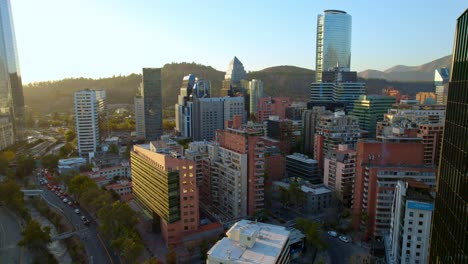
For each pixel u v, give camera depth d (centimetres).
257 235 13025
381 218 18788
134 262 15975
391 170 18600
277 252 12025
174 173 17712
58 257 17925
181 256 16988
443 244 8200
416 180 17225
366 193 19412
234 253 11919
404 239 15062
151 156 19862
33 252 17825
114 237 18488
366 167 19362
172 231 18075
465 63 7369
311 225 17975
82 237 19550
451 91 8181
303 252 17912
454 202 7575
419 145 19912
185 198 18238
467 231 6731
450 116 8162
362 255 17588
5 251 18400
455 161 7644
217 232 18762
